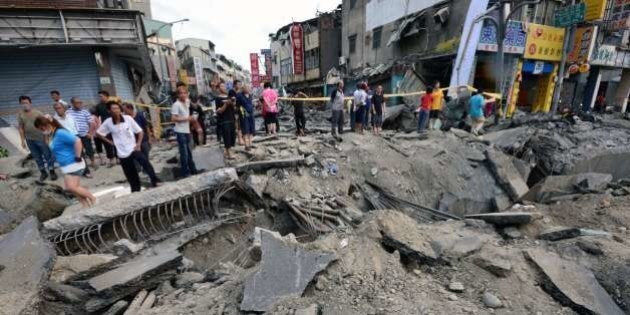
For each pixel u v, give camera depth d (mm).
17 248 3447
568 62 15945
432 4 14984
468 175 8539
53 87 11312
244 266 4688
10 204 5930
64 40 10539
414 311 2621
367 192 7297
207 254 5242
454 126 12289
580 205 5156
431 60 15156
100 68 11789
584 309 2783
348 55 22750
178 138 6207
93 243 4621
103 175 7047
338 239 3662
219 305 2803
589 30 15094
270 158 7402
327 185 6941
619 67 18531
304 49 27422
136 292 3398
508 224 4602
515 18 13852
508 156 9297
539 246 3963
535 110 16219
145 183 6449
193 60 35125
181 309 2865
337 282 2961
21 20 9914
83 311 3078
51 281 3264
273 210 6195
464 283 3143
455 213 7863
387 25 18156
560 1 14852
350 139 9000
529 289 3074
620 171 9281
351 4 21734
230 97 7375
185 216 5555
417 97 15078
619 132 11031
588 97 18688
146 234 5094
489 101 12047
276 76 37000
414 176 8078
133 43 11516
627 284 3121
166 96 20469
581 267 3354
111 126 5230
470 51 12867
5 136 9648
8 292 2832
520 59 14227
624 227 4359
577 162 8969
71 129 6891
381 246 3682
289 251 3258
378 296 2789
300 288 2770
